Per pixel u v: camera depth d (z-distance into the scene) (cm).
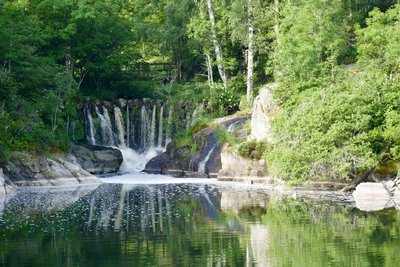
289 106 4984
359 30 5362
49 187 5406
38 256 2594
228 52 7688
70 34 6881
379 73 4706
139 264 2423
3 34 5822
